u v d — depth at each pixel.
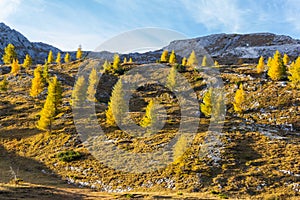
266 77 97.81
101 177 45.69
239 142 54.59
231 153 49.78
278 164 45.78
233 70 106.75
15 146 59.88
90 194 37.50
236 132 59.19
